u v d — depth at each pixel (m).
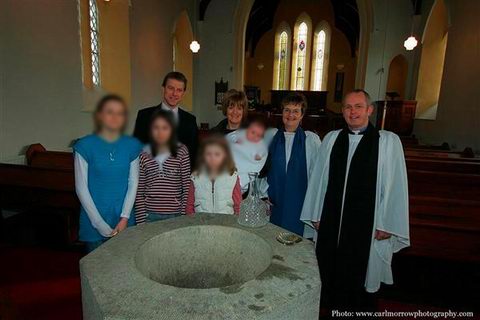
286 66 16.72
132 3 5.49
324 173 1.96
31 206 2.75
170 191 1.82
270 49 16.72
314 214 1.99
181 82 2.13
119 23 5.27
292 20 16.19
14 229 2.82
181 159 1.85
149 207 1.81
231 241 1.23
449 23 6.04
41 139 3.46
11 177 2.77
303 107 2.05
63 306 1.94
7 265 2.41
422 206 2.22
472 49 5.11
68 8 3.84
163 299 0.79
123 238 1.13
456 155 4.34
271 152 2.06
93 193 1.68
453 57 5.82
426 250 2.17
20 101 3.15
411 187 2.78
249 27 15.02
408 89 8.52
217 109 9.20
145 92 6.17
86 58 4.70
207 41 8.98
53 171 2.69
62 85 3.78
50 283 2.19
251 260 1.17
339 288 1.86
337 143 1.91
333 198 1.88
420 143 7.12
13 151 3.09
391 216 1.80
